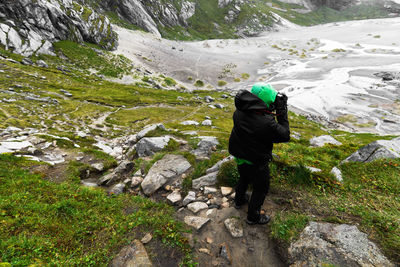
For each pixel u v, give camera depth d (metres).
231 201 4.09
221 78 114.38
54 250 2.97
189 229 3.40
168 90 89.44
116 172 6.14
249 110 2.75
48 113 31.12
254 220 3.32
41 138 10.78
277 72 118.38
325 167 4.87
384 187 3.71
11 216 3.54
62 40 94.06
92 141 15.03
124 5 153.00
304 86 93.88
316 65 122.94
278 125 2.70
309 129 54.47
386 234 2.67
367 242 2.62
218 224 3.50
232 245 3.08
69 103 43.84
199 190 4.66
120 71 92.44
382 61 119.19
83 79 74.75
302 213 3.44
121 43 126.25
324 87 90.81
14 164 6.60
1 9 76.19
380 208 3.24
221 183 4.71
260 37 194.62
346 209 3.34
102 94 61.84
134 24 157.38
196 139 8.94
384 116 64.69
